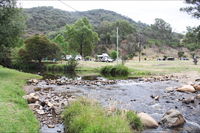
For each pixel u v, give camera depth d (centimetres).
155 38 12656
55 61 4697
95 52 9344
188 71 2452
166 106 894
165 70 2684
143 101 994
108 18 15275
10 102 799
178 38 13250
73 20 12619
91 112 622
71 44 5547
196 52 8275
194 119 716
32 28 10888
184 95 1124
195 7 2322
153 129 619
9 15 1755
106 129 493
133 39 9375
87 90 1339
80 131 539
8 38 1747
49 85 1578
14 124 556
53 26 11575
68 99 1007
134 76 2303
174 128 628
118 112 645
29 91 1267
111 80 1942
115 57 5722
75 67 3531
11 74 1970
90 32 5478
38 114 756
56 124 659
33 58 4016
